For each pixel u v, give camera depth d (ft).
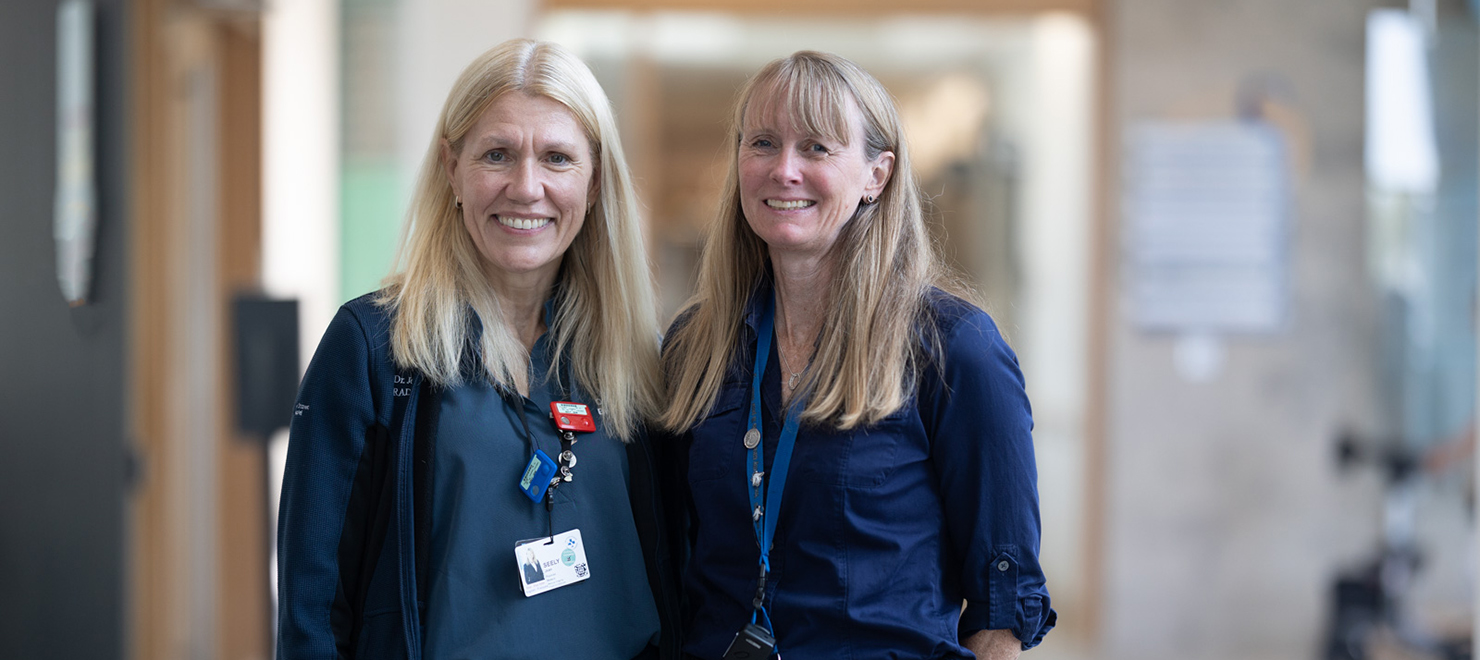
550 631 5.25
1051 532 17.43
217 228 13.97
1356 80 15.71
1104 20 15.81
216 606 13.89
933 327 5.27
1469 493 15.33
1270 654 15.92
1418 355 15.72
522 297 5.69
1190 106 15.72
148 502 12.00
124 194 7.09
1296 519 15.93
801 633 5.17
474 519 5.19
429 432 5.22
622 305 5.78
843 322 5.37
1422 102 15.65
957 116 18.21
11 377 6.99
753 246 5.84
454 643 5.08
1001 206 18.19
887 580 5.15
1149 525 15.89
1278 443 15.88
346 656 5.17
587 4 15.66
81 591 7.02
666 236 16.80
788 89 5.25
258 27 14.01
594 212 5.75
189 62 13.52
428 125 14.20
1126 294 15.78
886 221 5.41
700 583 5.60
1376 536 15.88
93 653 7.04
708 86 17.06
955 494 5.23
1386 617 14.94
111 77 7.06
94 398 7.07
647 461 5.81
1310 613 15.90
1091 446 16.10
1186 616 15.93
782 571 5.28
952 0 15.84
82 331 7.06
